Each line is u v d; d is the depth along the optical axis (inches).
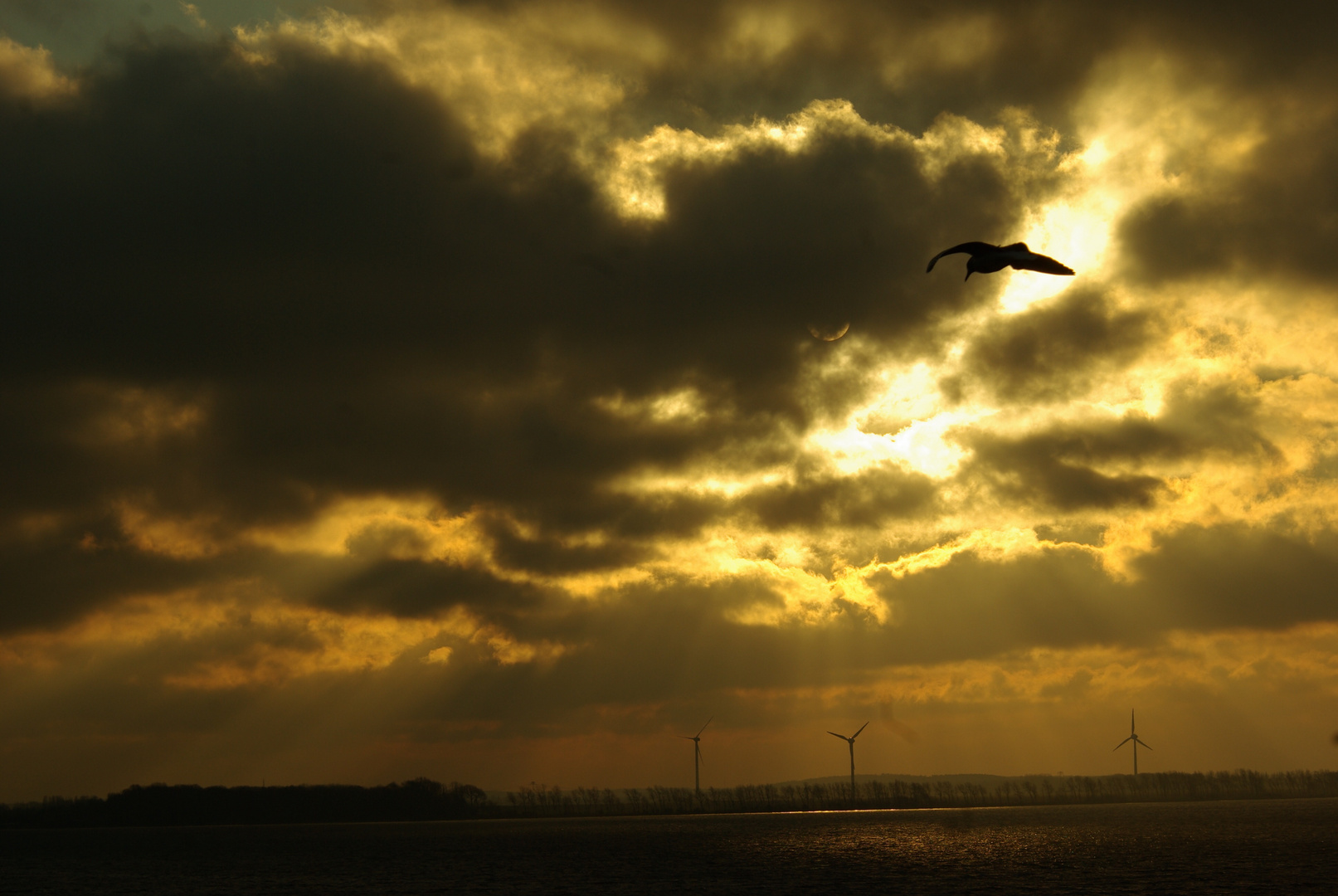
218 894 3917.3
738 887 3833.7
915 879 3959.2
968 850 5349.4
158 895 3905.0
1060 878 3885.3
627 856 5472.4
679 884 3986.2
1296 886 3503.9
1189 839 5748.0
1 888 4266.7
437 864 5177.2
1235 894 3329.2
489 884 4111.7
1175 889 3479.3
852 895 3508.9
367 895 3762.3
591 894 3693.4
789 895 3548.2
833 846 5935.0
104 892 4052.7
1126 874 3946.9
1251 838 5718.5
